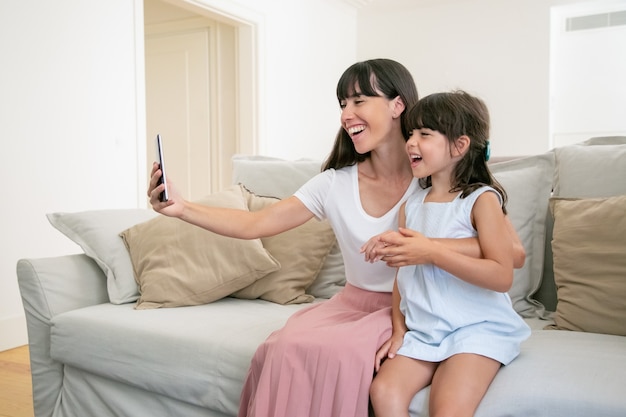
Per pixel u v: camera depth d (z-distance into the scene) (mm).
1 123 2828
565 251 1536
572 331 1465
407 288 1261
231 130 4883
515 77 5598
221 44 4859
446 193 1303
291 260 1811
